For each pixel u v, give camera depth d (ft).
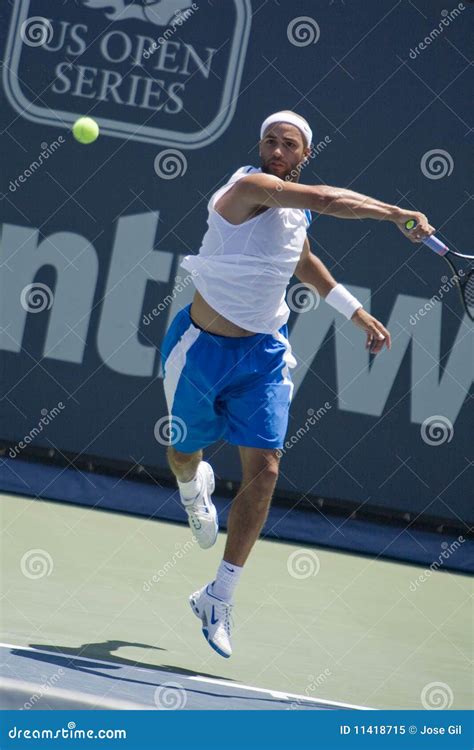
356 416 45.50
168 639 28.68
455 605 37.70
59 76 45.70
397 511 45.52
